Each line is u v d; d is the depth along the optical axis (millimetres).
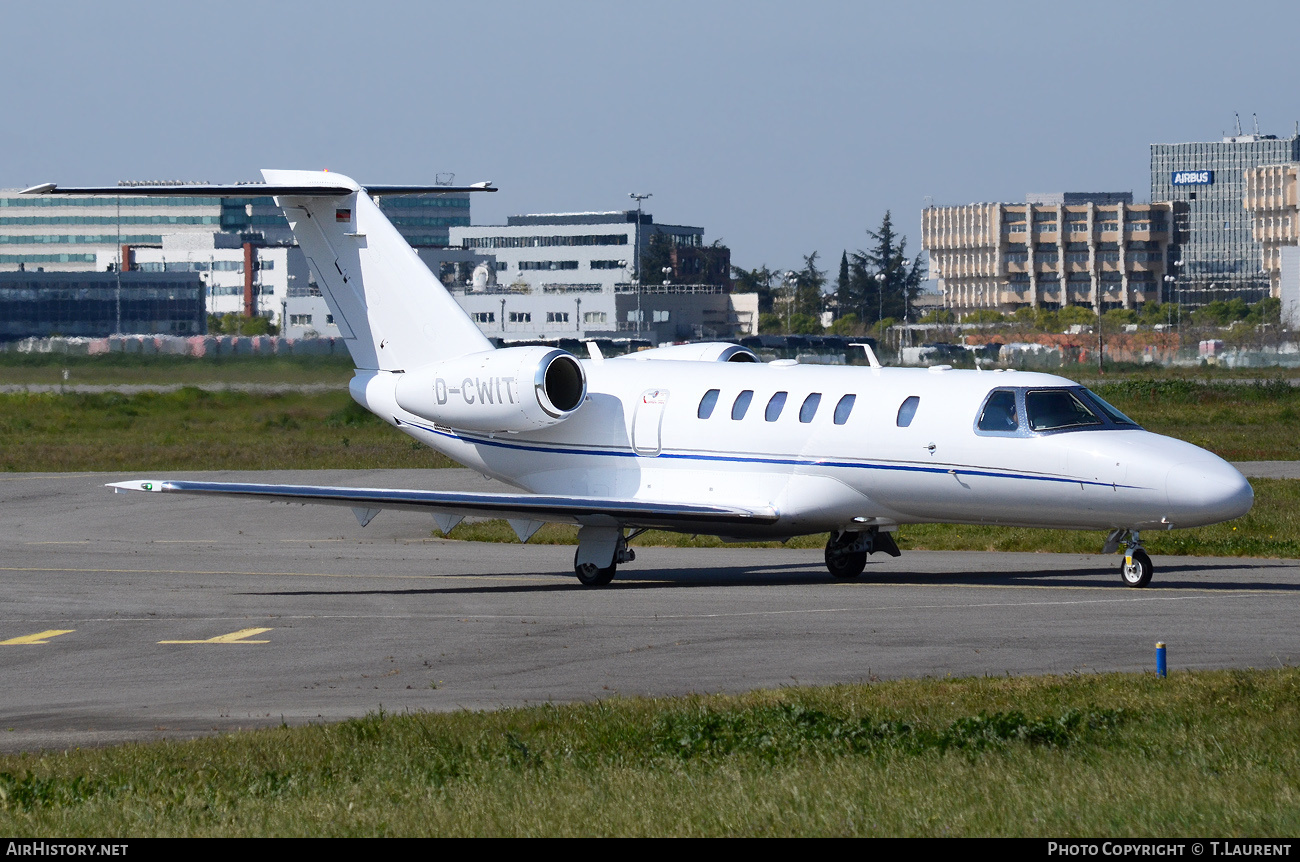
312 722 46906
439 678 54031
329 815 33688
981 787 34125
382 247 92188
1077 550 93438
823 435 78312
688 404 83562
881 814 32062
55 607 72375
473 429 87875
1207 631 59938
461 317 90375
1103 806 32219
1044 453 72688
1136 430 73875
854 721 41594
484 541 104688
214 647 61250
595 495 86000
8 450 178625
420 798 35094
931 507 76750
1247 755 37219
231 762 39844
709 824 31766
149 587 79750
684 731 41250
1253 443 185375
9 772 39406
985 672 52250
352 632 64500
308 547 100812
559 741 41375
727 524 79250
